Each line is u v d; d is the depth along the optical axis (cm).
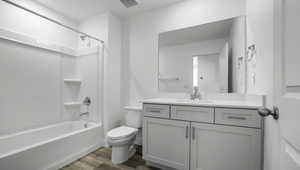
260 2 111
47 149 155
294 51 49
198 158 141
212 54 186
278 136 69
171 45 215
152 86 231
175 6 212
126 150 186
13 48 182
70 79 251
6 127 175
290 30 51
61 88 243
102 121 237
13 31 181
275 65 67
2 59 172
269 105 92
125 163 179
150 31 233
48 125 221
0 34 168
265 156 109
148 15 235
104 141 233
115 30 246
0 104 171
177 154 152
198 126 142
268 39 92
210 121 137
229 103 144
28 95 197
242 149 123
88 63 253
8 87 177
